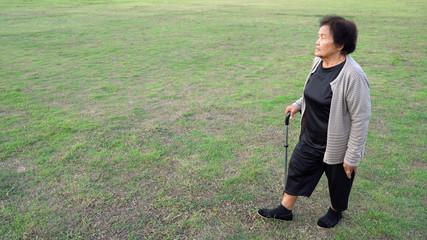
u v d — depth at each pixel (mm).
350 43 2305
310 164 2650
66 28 15203
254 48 11078
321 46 2355
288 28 15195
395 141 4410
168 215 3031
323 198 3266
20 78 7586
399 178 3561
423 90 6562
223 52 10461
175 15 20000
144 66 8711
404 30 14258
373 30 14383
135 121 5137
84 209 3115
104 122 5086
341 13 20094
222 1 29844
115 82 7301
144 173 3705
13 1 27000
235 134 4672
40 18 18344
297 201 3225
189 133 4711
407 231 2803
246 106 5750
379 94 6320
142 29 15062
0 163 3895
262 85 7020
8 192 3354
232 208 3127
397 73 7895
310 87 2498
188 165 3855
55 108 5707
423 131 4715
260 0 30922
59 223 2934
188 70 8305
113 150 4215
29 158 4020
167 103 5930
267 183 3512
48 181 3555
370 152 4117
